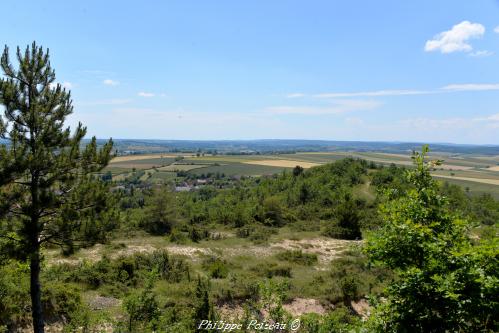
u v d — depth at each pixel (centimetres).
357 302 1994
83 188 1227
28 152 1124
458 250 604
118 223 1330
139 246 2969
